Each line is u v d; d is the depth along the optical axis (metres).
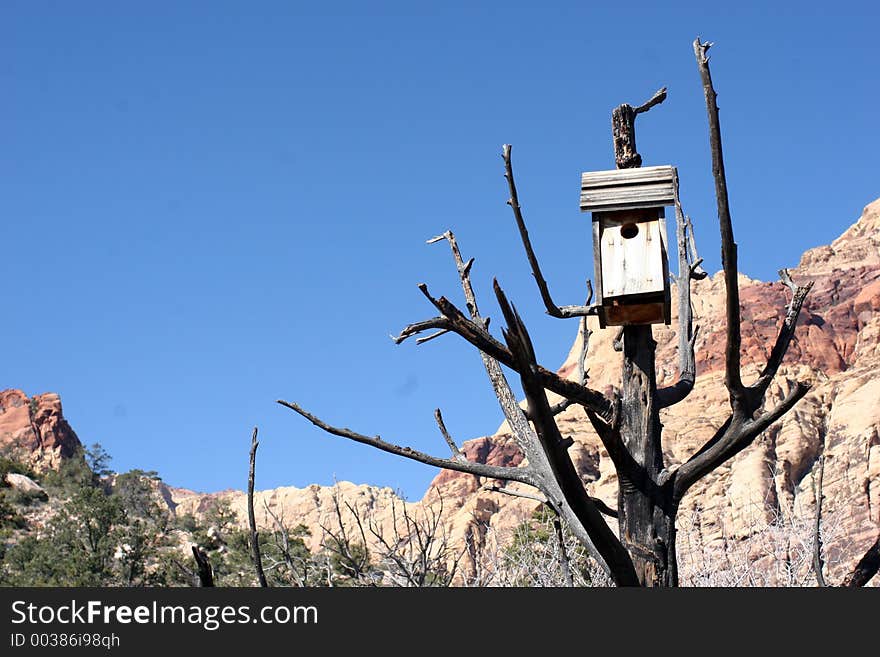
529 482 5.07
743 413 4.63
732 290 4.31
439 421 5.54
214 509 81.69
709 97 4.00
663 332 62.28
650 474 4.79
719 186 4.05
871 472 47.69
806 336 85.94
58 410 175.12
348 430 4.93
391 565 6.38
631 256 5.49
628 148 5.69
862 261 99.56
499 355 4.45
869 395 55.91
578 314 5.36
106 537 62.84
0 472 98.94
